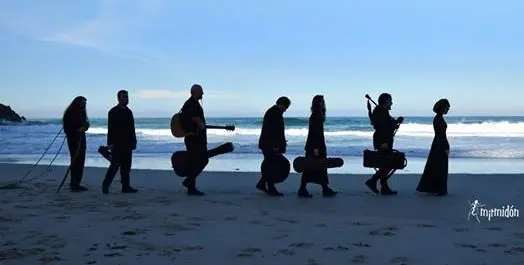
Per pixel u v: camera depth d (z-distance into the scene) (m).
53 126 55.78
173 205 7.89
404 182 11.16
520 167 15.42
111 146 9.17
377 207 7.88
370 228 6.25
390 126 9.23
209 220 6.71
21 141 31.41
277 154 9.05
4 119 75.50
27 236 5.74
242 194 9.28
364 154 9.38
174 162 9.13
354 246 5.35
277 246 5.35
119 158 9.17
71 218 6.77
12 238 5.64
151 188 10.15
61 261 4.74
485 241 5.58
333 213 7.34
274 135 8.96
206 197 8.81
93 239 5.63
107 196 8.82
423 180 9.23
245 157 19.05
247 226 6.34
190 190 9.10
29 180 11.28
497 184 10.73
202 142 9.06
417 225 6.44
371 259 4.85
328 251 5.14
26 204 7.89
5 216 6.87
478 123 53.09
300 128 46.50
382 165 9.21
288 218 6.88
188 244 5.42
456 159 18.41
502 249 5.23
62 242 5.47
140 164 16.56
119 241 5.54
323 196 9.02
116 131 9.16
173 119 9.05
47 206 7.71
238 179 11.67
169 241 5.55
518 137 32.12
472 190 9.88
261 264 4.68
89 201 8.23
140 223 6.48
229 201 8.38
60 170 13.65
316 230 6.12
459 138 31.44
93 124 62.94
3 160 18.30
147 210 7.41
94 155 20.84
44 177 11.96
